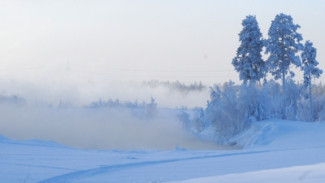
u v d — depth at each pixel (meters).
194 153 36.75
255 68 69.38
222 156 32.25
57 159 28.14
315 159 25.36
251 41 68.81
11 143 38.78
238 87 64.19
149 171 23.06
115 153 35.69
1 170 21.86
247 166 23.67
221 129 62.59
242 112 60.88
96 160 28.58
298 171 12.88
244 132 58.94
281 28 67.19
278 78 68.31
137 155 33.97
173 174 21.53
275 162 24.91
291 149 37.38
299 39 67.56
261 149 40.53
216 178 13.27
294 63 66.88
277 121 58.66
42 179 19.89
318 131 50.16
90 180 19.98
